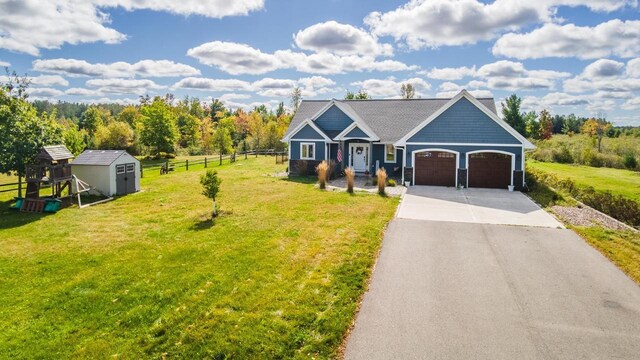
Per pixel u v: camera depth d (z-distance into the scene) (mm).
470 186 21391
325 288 7621
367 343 5828
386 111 28984
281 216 13758
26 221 13492
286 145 52438
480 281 8086
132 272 8594
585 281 8094
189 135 63000
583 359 5449
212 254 9680
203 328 6207
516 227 12523
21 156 16641
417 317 6586
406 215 14203
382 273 8516
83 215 14391
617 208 14922
